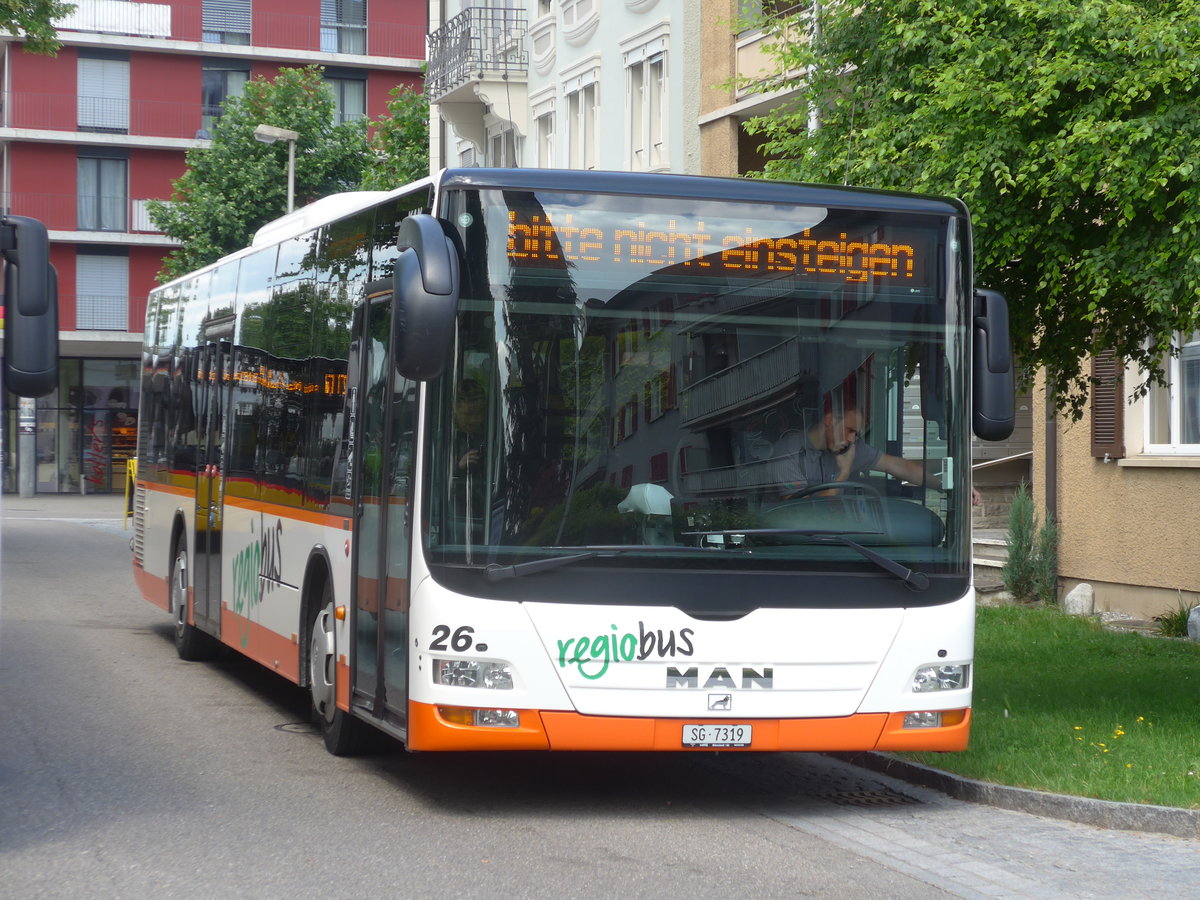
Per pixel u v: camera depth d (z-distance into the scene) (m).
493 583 7.87
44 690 12.47
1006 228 10.04
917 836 7.89
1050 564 18.17
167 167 60.88
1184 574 16.41
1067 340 11.09
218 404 13.20
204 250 51.34
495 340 8.03
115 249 60.47
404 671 8.11
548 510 7.96
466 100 35.38
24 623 17.28
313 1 62.75
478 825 8.02
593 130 30.78
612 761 10.05
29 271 6.69
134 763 9.52
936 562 8.37
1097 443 17.53
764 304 8.33
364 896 6.55
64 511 47.06
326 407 9.97
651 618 7.95
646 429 8.10
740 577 8.07
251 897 6.53
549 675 7.86
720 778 9.52
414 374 7.48
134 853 7.28
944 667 8.34
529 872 7.00
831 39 11.09
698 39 26.98
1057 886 6.91
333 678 9.64
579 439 8.03
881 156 10.27
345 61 62.75
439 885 6.74
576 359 8.09
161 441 15.77
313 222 10.83
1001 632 15.42
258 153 52.38
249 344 12.23
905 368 8.47
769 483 8.20
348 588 9.27
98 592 21.44
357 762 9.72
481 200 8.09
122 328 60.41
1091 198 9.90
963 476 8.49
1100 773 8.78
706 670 7.99
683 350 8.20
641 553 7.98
